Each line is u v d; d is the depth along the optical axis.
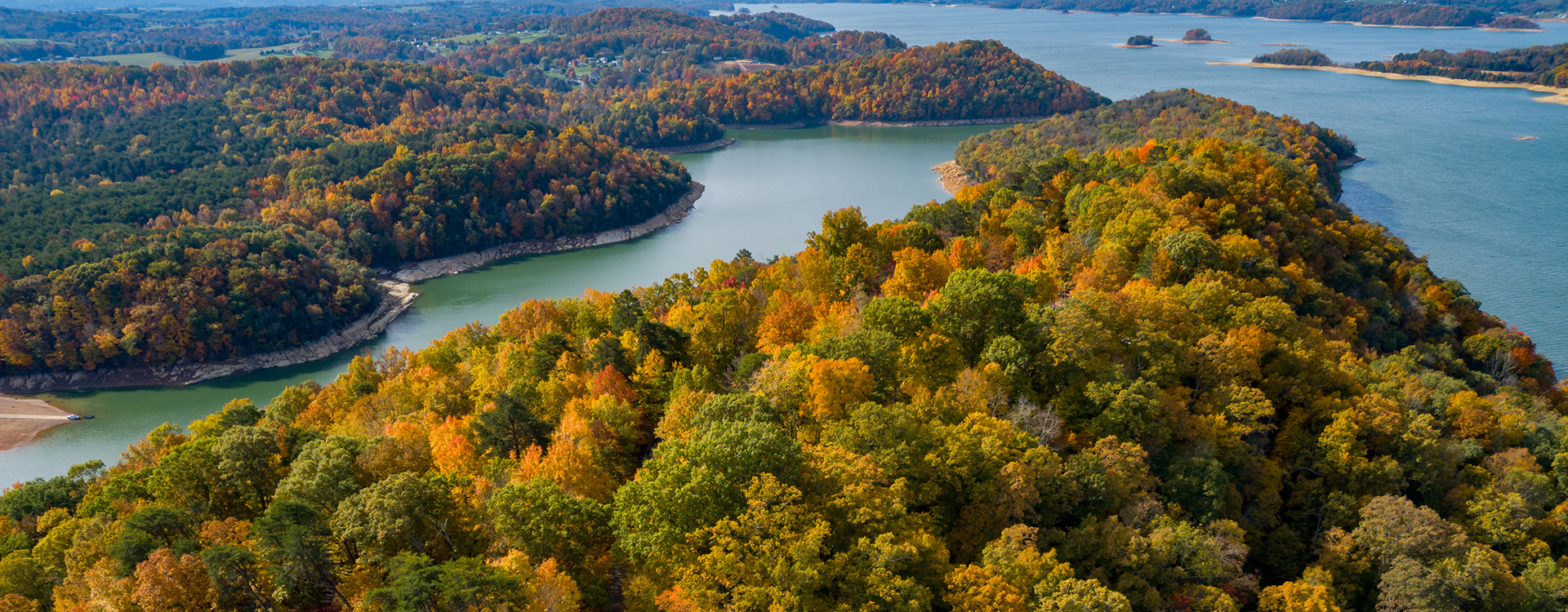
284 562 63.47
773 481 62.41
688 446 68.44
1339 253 153.50
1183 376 92.75
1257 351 93.44
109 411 173.38
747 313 113.56
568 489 74.12
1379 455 86.88
